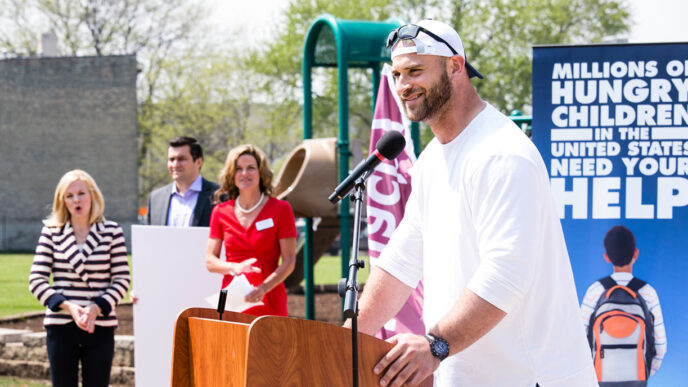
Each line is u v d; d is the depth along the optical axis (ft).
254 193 15.44
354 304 7.20
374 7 93.76
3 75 114.21
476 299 7.47
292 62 96.32
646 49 13.65
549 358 8.06
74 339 15.66
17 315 32.07
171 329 16.93
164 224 19.53
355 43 20.98
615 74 13.75
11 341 23.89
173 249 16.89
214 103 111.86
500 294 7.41
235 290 14.30
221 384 7.54
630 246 13.84
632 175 13.80
